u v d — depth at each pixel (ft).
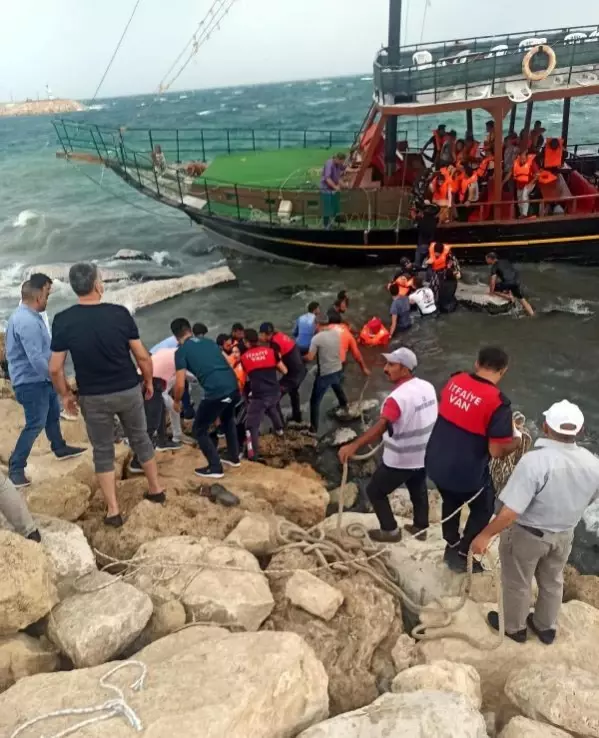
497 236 42.22
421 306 36.83
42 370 16.30
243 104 281.13
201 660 10.73
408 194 42.22
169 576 14.06
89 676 10.52
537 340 33.65
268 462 23.95
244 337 23.73
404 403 14.76
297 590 14.07
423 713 9.95
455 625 13.74
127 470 20.40
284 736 10.06
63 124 57.06
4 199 84.94
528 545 11.96
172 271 50.08
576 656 12.88
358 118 176.45
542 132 44.19
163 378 20.75
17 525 13.28
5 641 11.73
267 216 46.09
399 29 42.45
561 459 11.41
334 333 25.20
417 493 16.43
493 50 38.34
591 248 42.24
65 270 50.65
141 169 53.52
